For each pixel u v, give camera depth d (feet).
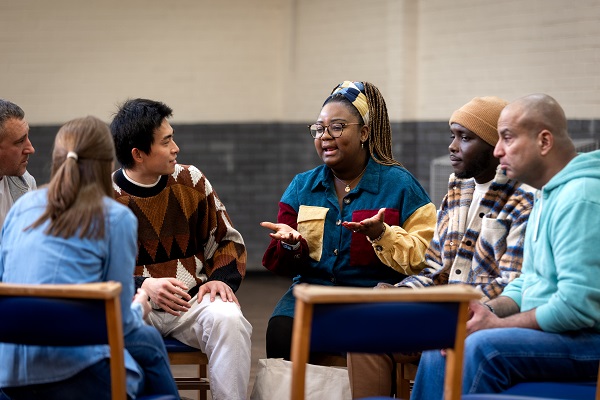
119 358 9.48
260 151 33.71
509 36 25.53
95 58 32.01
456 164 12.94
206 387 14.49
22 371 10.12
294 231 13.94
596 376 10.94
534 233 11.51
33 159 31.91
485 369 10.73
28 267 10.14
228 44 33.12
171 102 32.73
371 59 30.09
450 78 27.58
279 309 14.20
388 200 14.28
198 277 14.33
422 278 13.02
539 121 11.24
